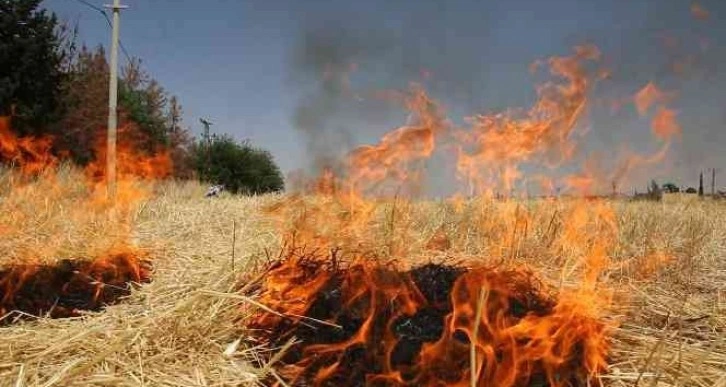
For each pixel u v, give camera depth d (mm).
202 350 3811
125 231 8039
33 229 8008
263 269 4957
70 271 5551
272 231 7777
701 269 6293
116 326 4102
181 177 35094
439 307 3926
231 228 8484
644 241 7238
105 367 3531
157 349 3785
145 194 15117
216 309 4145
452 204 9461
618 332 3969
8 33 22953
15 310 4375
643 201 14125
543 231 7301
